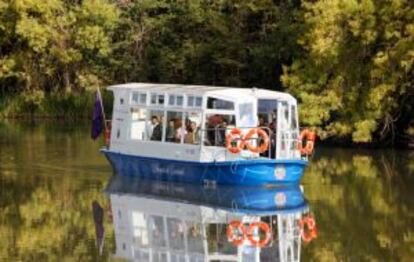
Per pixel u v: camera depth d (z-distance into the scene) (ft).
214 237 153.48
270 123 201.05
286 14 317.42
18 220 165.07
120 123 212.02
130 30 388.37
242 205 179.01
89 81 380.58
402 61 248.52
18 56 375.25
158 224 162.61
